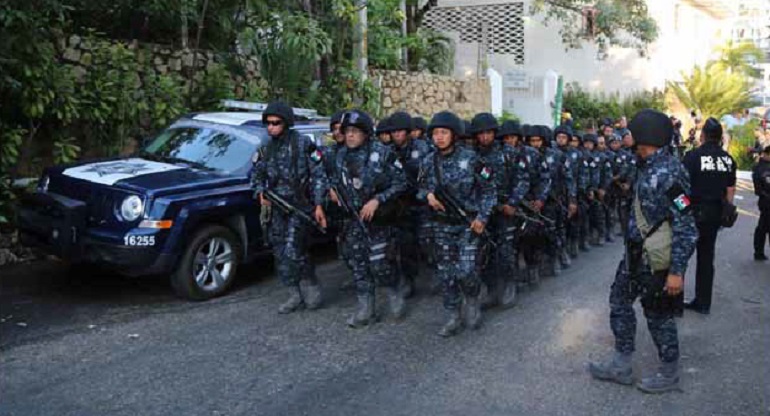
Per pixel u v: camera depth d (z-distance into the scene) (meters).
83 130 8.96
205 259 6.73
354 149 5.82
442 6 23.02
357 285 5.98
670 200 4.26
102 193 6.38
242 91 11.18
